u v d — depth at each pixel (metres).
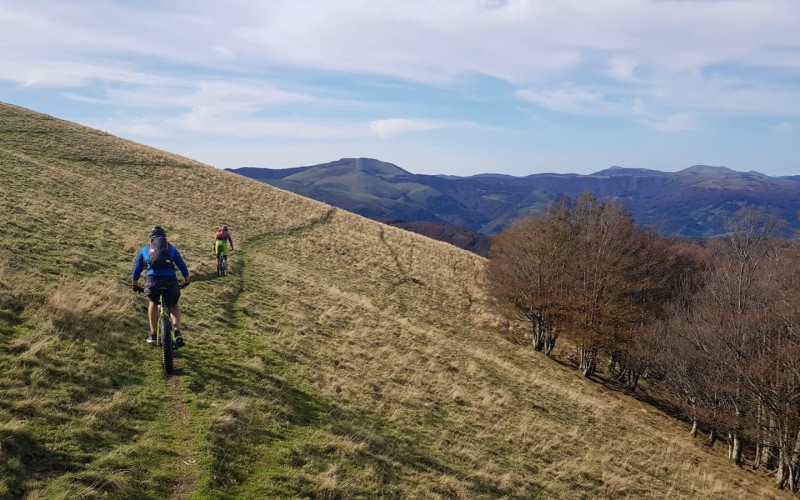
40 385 7.11
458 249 69.62
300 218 53.81
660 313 43.62
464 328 38.03
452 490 8.48
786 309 27.08
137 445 6.34
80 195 28.36
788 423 25.05
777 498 21.50
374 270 44.66
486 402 15.61
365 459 8.28
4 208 18.62
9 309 9.28
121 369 8.62
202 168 61.19
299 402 9.84
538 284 42.88
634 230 45.78
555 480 11.34
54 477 5.27
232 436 7.33
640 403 38.91
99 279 13.62
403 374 15.48
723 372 29.70
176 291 8.80
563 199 48.12
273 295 20.33
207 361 10.23
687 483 15.91
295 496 6.36
